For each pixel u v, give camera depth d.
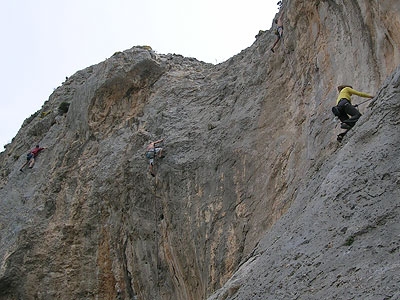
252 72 16.75
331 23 12.58
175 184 14.91
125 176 16.50
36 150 22.08
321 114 11.59
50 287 17.08
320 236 6.35
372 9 10.45
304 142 12.06
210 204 13.70
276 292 6.12
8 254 17.98
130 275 15.88
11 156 24.72
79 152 19.80
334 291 5.33
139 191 15.92
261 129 14.17
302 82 13.55
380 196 6.06
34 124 24.70
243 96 16.22
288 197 11.34
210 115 16.61
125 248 16.19
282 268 6.46
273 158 12.97
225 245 12.53
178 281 14.23
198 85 18.89
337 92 11.37
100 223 17.20
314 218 6.77
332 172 7.15
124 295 16.11
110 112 20.05
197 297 13.40
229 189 13.55
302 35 14.01
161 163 15.62
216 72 19.36
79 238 17.44
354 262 5.52
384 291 4.84
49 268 17.33
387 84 7.37
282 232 7.88
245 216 12.58
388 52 10.07
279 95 14.49
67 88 25.73
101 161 18.25
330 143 10.35
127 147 17.73
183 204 14.41
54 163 20.36
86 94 20.80
